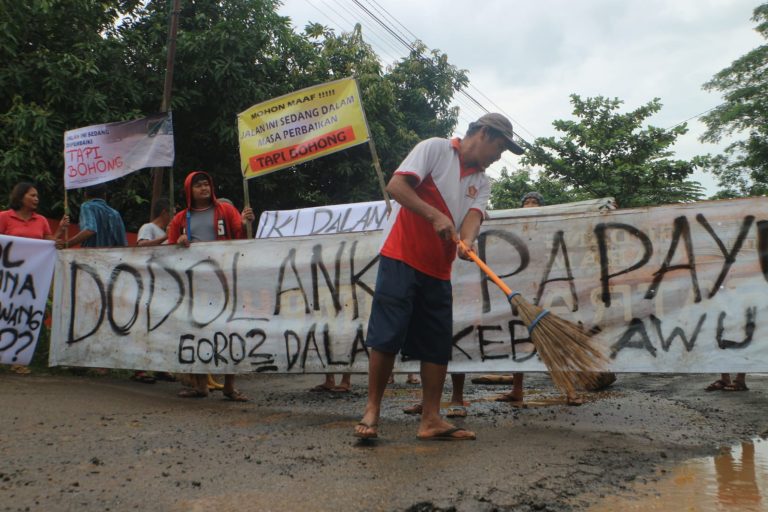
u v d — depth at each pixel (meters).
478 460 2.71
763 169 28.38
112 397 4.47
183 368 4.82
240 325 4.70
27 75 9.87
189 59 11.46
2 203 9.03
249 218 5.49
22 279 5.32
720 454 2.93
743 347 3.66
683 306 3.79
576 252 4.02
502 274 4.13
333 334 4.48
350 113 5.37
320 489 2.27
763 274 3.67
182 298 4.88
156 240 5.93
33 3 9.95
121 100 10.55
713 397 5.00
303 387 5.95
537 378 6.75
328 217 7.54
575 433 3.41
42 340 5.97
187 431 3.36
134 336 4.98
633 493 2.29
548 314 3.09
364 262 4.46
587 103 20.50
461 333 4.16
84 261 5.17
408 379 6.49
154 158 6.23
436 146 3.28
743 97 28.31
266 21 12.23
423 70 17.20
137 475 2.45
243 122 5.59
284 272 4.64
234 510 2.05
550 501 2.18
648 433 3.42
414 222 3.22
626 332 3.87
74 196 9.91
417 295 3.27
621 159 19.84
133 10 12.03
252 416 3.95
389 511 2.04
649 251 3.87
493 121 3.29
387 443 3.10
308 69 13.18
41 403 3.99
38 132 9.36
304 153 5.45
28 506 2.08
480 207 3.42
